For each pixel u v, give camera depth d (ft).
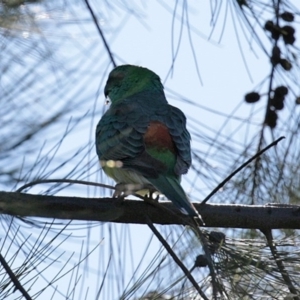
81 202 30.04
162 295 25.48
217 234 28.17
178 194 31.73
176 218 30.94
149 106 37.11
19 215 23.89
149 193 35.24
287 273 26.63
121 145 34.40
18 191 23.40
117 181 35.14
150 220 28.09
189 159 34.55
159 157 33.58
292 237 29.48
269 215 30.86
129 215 30.89
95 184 24.85
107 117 36.35
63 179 23.40
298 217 30.86
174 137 34.58
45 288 24.38
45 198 28.60
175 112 36.63
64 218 25.08
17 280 23.84
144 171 33.01
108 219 29.53
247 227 30.99
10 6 23.99
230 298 25.59
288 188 38.01
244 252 27.53
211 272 25.57
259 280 26.55
